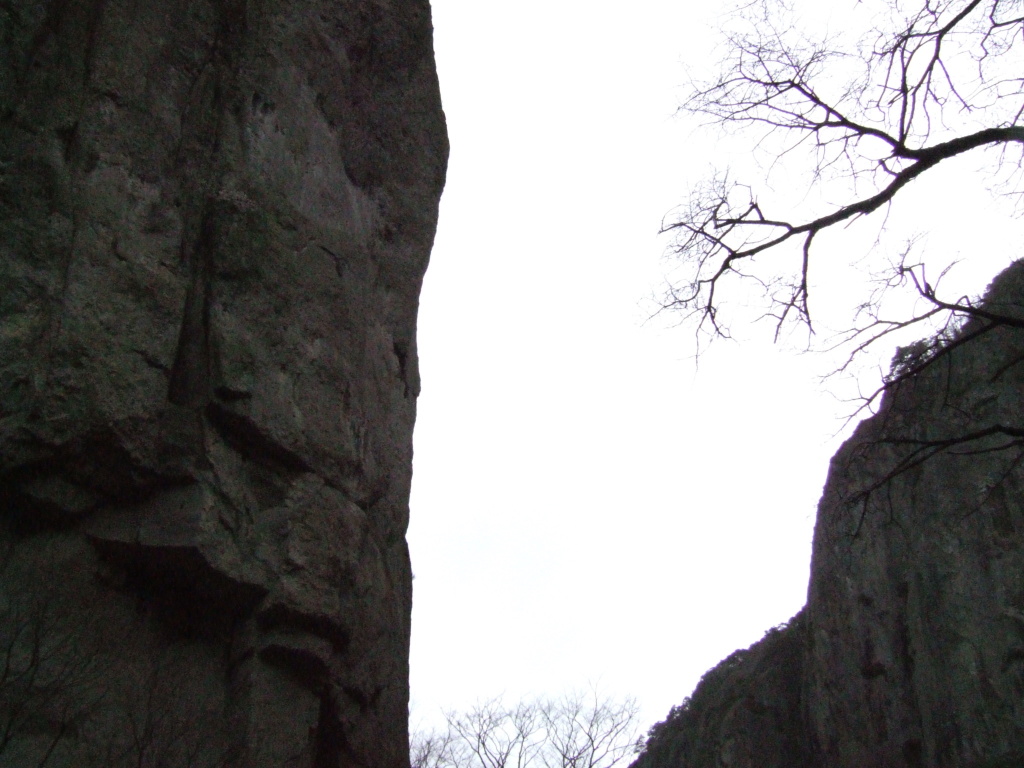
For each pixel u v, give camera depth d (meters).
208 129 12.85
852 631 54.44
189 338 11.75
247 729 10.77
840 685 54.06
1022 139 9.60
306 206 13.65
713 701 71.38
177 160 12.34
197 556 10.75
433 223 16.53
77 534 10.44
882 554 53.59
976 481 47.09
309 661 11.52
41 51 11.17
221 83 13.18
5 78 10.77
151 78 12.29
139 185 11.74
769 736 60.12
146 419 10.87
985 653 44.62
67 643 9.84
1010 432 9.84
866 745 51.28
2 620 9.60
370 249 15.00
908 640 50.84
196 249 12.20
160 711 10.32
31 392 10.06
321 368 12.85
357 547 12.65
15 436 9.92
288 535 11.69
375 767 12.70
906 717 49.59
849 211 10.26
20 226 10.45
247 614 11.30
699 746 67.56
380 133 15.79
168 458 10.96
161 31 12.59
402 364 15.30
